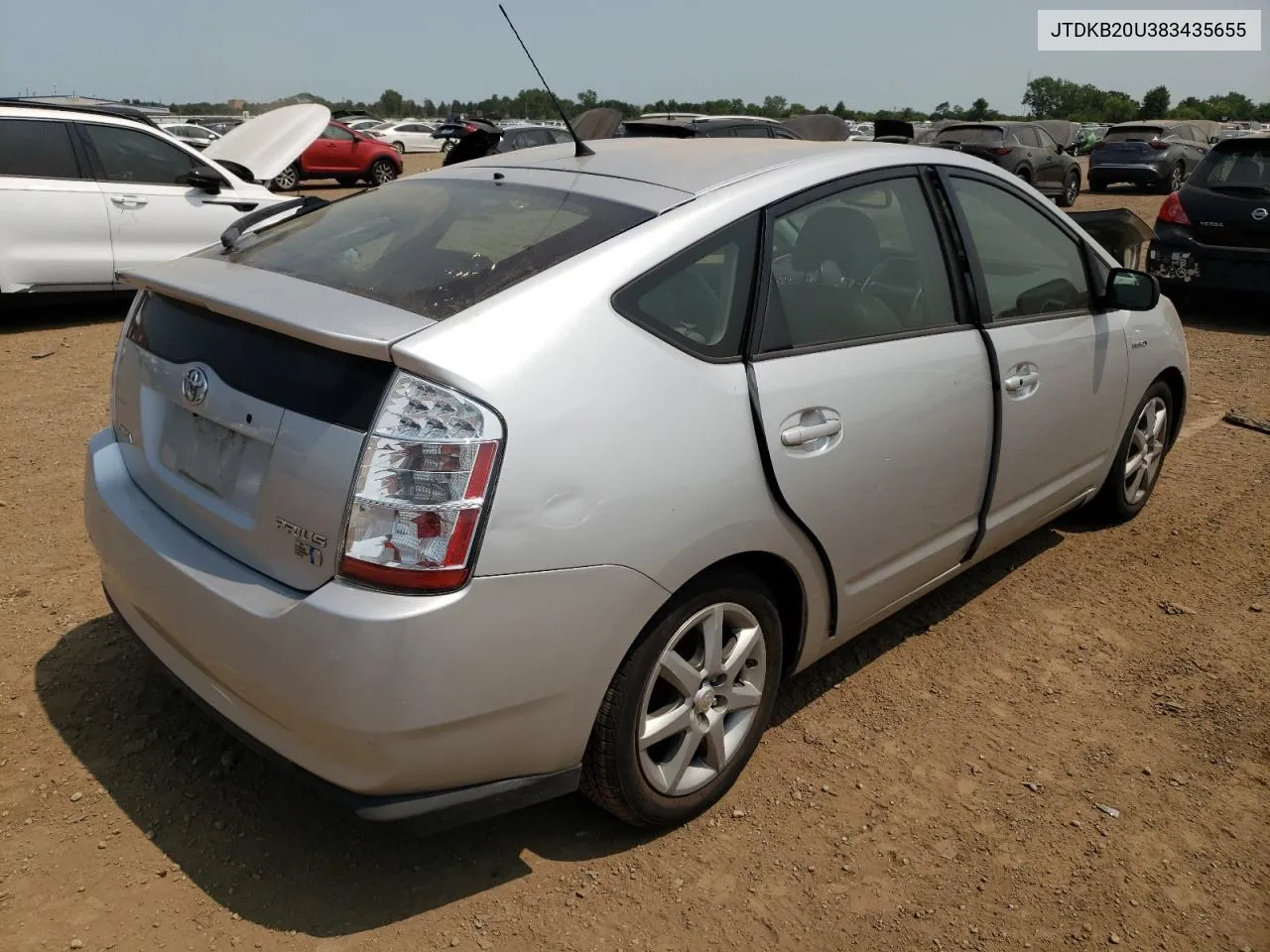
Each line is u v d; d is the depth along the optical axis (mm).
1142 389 4105
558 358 2107
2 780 2652
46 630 3363
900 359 2832
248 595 2115
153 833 2502
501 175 2914
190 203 8188
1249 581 4008
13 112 7402
